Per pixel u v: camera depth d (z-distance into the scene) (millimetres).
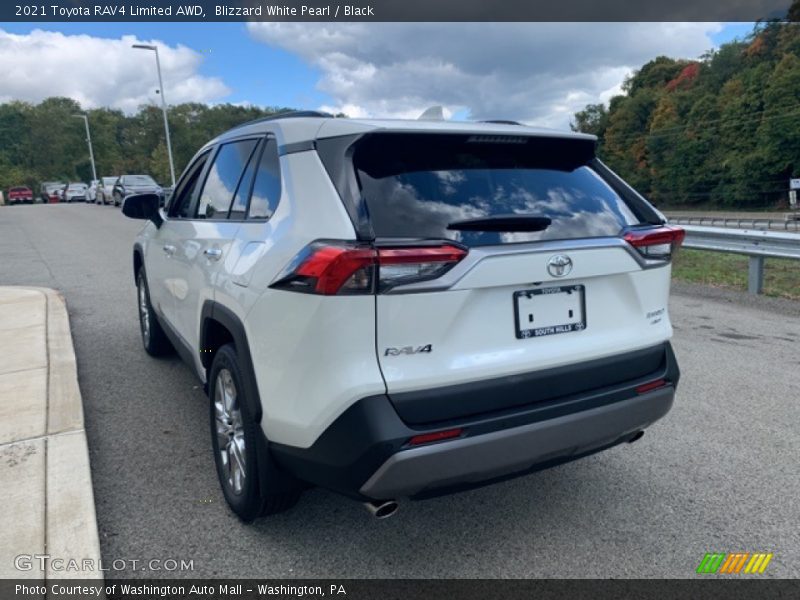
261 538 2859
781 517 3023
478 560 2715
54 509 2902
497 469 2400
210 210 3613
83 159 93688
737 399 4535
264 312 2502
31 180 85938
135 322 6902
